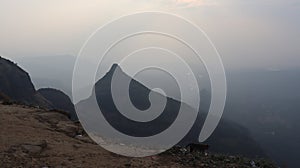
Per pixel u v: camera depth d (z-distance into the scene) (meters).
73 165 8.42
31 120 11.96
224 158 10.30
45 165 8.26
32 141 9.60
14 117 12.03
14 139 9.61
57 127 11.62
